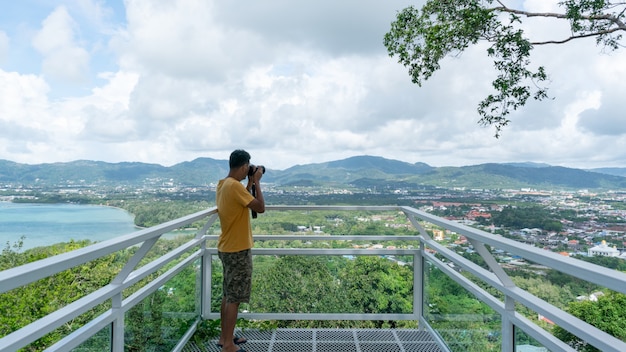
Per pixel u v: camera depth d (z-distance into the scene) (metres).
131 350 2.01
